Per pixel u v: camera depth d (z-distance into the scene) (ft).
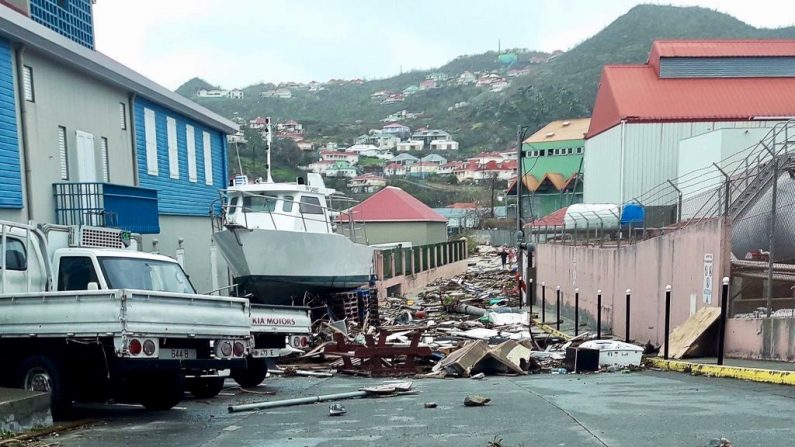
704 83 112.98
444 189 356.18
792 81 113.29
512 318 75.05
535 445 20.62
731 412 24.84
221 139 94.63
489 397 31.83
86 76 58.49
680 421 23.38
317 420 27.14
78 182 54.54
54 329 27.45
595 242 81.56
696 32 474.90
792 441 19.62
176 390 31.71
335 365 48.88
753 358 40.04
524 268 124.77
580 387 35.09
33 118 50.31
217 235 66.13
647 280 57.26
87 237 36.63
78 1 64.69
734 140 78.89
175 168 77.61
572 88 457.68
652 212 80.33
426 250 141.69
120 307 26.37
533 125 419.33
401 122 566.77
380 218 175.42
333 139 504.84
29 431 24.99
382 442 22.13
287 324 40.63
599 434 21.75
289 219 70.49
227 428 26.22
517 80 550.77
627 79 114.42
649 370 42.93
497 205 303.89
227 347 30.55
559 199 187.01
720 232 44.01
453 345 55.93
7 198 46.93
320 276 71.05
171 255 75.72
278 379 44.86
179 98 75.61
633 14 524.52
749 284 44.27
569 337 65.31
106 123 62.03
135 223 57.98
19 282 31.81
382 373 45.24
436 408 29.04
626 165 103.65
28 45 49.14
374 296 80.64
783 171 45.44
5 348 29.86
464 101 586.45
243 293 67.46
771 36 446.60
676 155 103.14
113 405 34.17
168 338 28.12
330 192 77.25
